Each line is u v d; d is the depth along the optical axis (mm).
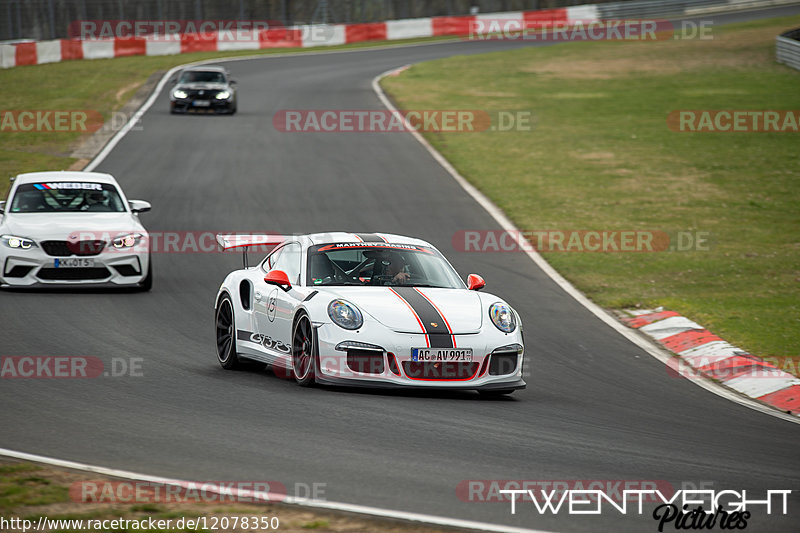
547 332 40812
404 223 65250
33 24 186125
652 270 54719
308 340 29688
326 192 75250
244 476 20234
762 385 33000
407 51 193500
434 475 20812
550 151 96750
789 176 85688
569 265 55344
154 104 122312
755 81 140625
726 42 182875
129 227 47438
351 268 32312
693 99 127875
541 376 33594
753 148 98438
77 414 25406
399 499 19078
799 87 133750
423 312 29516
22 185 50250
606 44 191500
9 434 23203
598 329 41781
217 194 73938
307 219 65938
